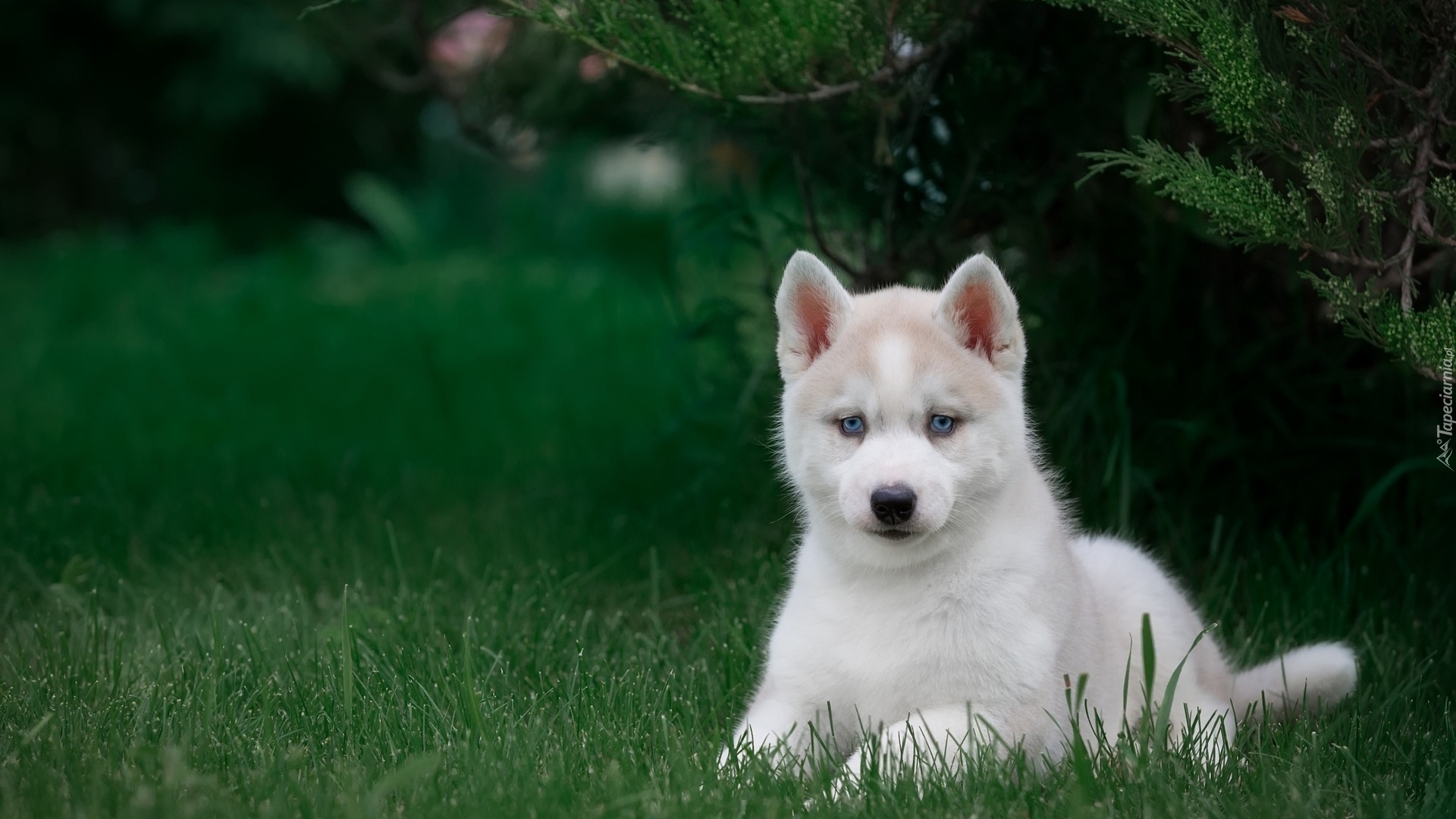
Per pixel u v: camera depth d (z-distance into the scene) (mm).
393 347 13133
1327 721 4883
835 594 4414
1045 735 4195
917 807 3826
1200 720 4746
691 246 8445
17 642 5645
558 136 8477
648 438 8953
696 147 8422
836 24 4754
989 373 4379
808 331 4629
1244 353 6637
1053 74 6430
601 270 17000
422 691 4762
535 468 8867
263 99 20516
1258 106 4141
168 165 22297
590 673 5137
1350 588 6090
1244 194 4152
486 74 7945
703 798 3883
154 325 14531
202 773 4051
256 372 12367
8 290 16438
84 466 8742
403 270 17922
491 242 20922
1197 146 5949
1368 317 4281
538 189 21062
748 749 4156
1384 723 4668
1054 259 7004
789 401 4562
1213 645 5152
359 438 9953
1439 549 6375
